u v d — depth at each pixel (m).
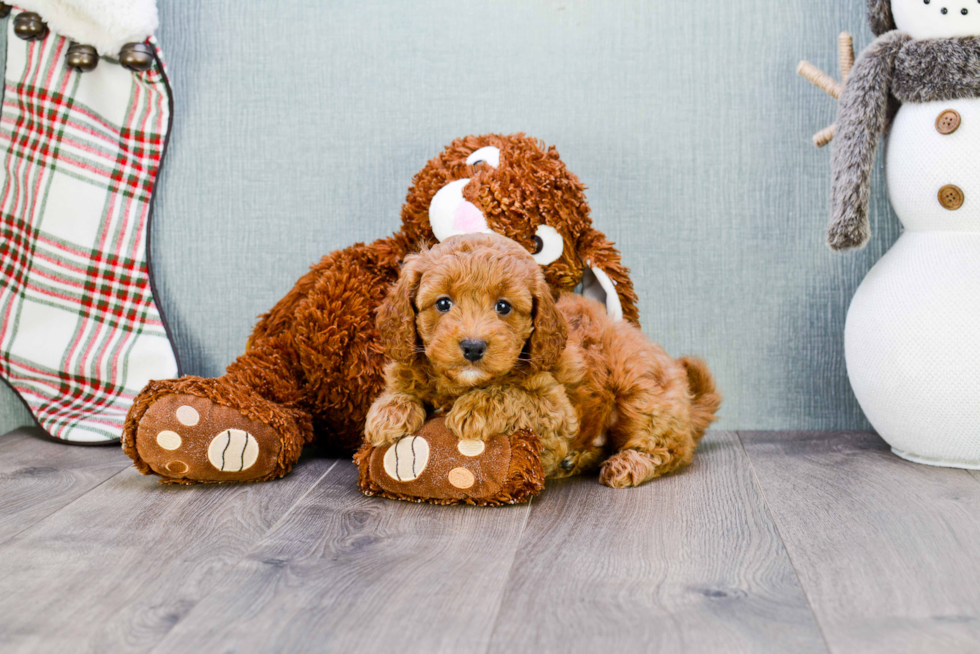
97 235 1.73
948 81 1.38
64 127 1.72
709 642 0.81
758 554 1.05
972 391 1.37
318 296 1.49
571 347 1.31
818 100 1.70
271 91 1.77
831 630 0.84
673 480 1.39
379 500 1.28
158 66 1.69
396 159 1.77
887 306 1.44
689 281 1.75
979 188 1.38
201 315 1.82
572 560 1.03
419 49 1.75
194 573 0.98
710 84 1.72
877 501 1.26
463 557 1.03
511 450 1.22
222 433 1.30
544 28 1.73
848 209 1.46
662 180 1.74
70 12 1.65
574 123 1.74
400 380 1.28
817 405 1.76
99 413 1.70
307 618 0.86
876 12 1.51
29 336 1.75
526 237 1.41
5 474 1.44
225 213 1.80
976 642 0.81
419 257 1.23
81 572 0.99
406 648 0.80
